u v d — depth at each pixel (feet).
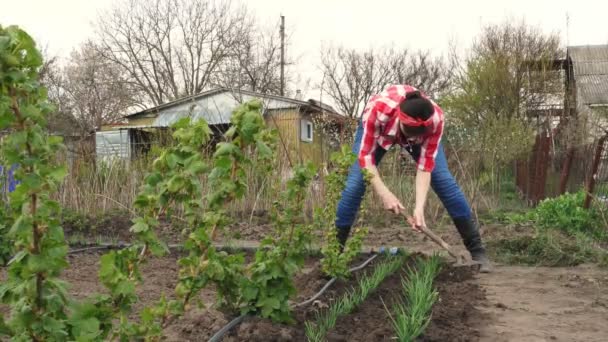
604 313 14.70
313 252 23.18
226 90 74.23
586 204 30.40
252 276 12.05
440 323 13.14
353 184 18.62
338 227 18.93
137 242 8.58
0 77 6.29
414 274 18.07
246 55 117.19
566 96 89.40
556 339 12.42
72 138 37.96
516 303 15.65
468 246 20.84
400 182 36.81
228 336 11.46
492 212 38.78
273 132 10.38
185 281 9.62
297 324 12.52
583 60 102.68
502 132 43.83
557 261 22.54
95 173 34.37
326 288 15.96
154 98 123.75
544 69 88.48
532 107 89.61
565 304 15.66
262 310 12.05
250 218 32.48
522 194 49.57
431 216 35.45
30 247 6.88
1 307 13.56
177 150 8.79
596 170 30.73
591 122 49.70
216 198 9.77
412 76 126.93
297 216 12.35
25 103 6.63
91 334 7.41
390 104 17.07
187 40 121.70
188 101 83.76
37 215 6.73
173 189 8.54
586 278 19.33
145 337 8.45
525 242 24.79
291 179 12.32
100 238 27.09
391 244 27.58
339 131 38.22
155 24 121.60
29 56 6.57
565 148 49.52
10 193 6.64
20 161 6.63
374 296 15.29
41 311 7.06
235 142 9.71
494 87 87.10
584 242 24.80
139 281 8.51
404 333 11.32
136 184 33.58
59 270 7.14
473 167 41.75
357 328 12.41
